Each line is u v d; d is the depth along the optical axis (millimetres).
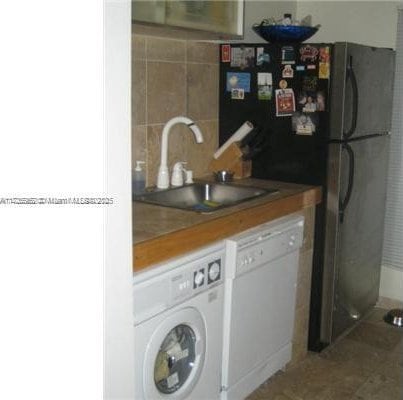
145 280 1751
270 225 2422
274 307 2537
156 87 2637
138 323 1737
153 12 2160
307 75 2729
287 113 2828
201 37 2656
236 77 2969
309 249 2809
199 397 2127
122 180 1279
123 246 1312
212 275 2066
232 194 2787
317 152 2768
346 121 2713
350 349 3051
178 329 1987
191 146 2908
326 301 2891
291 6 3660
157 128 2682
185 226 1940
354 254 3057
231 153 2945
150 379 1822
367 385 2682
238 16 2684
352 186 2867
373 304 3514
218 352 2205
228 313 2209
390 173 3557
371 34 3490
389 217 3605
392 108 3391
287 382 2699
